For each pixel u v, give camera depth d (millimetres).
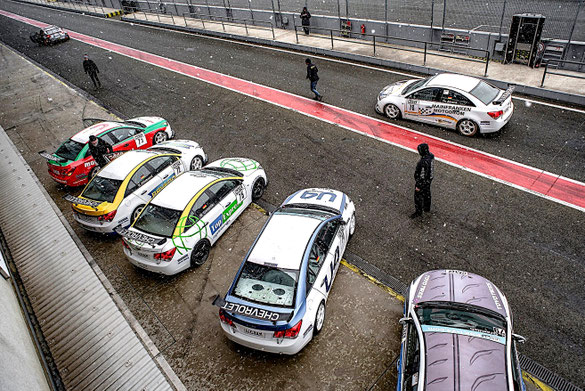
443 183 9398
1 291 6035
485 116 10367
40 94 19062
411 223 8352
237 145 12406
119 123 12070
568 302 6246
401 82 12977
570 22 14125
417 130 11703
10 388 3643
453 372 4391
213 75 18734
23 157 13172
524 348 5691
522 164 9570
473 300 5461
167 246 7125
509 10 15688
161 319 6848
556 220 7832
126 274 7957
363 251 7828
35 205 10266
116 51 24938
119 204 8727
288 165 10992
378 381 5449
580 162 9305
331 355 5895
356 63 17344
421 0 19109
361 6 20016
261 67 18781
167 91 17578
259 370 5805
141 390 5387
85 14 39469
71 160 10727
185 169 10383
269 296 5625
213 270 7773
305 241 6273
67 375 5625
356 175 10133
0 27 38250
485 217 8195
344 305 6707
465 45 15344
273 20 23781
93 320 6535
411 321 5320
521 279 6746
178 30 28156
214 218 8117
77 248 8352
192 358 6105
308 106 14227
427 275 6234
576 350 5562
